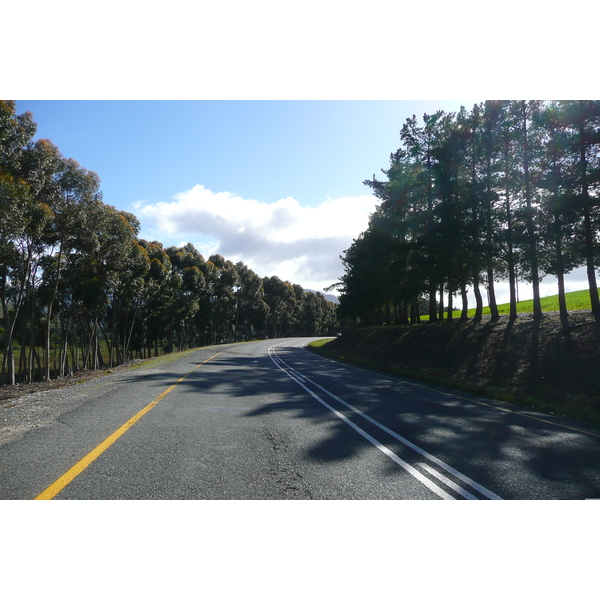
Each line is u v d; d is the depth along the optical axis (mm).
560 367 14133
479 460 5285
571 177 18047
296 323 110500
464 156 23641
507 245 21703
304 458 5117
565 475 4812
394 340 29562
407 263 28031
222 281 64625
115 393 10297
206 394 10555
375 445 5848
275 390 11875
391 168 29766
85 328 37594
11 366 20906
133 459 4883
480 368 17188
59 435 5961
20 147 15938
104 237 22828
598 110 16922
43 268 23547
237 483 4234
